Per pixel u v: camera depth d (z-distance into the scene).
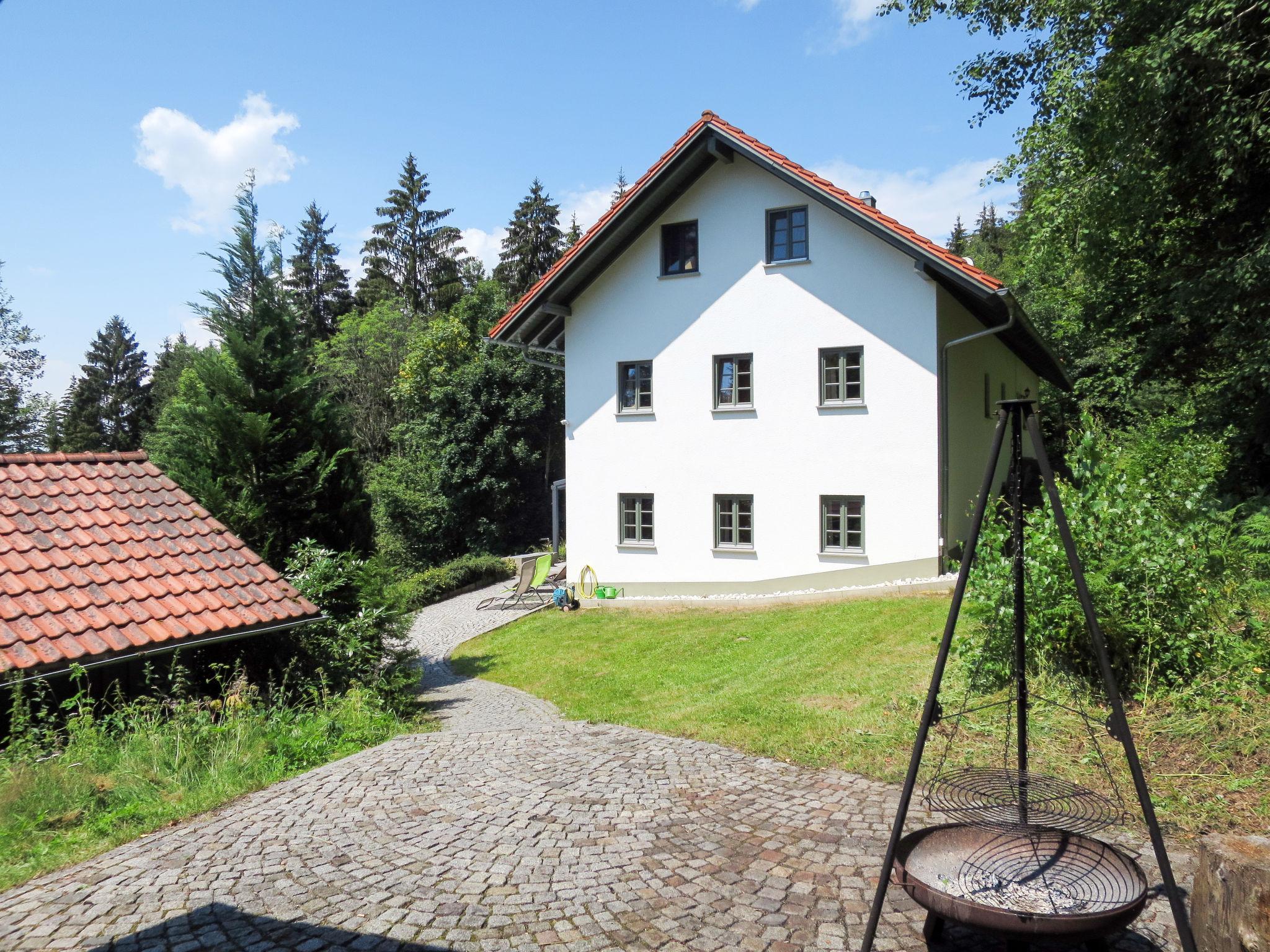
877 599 14.12
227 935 3.89
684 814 5.30
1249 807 4.73
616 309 17.95
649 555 17.78
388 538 30.47
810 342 16.08
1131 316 16.66
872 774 5.84
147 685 8.02
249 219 11.19
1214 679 6.29
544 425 35.47
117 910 4.16
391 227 49.81
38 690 6.68
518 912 4.09
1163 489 7.58
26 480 8.74
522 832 5.09
